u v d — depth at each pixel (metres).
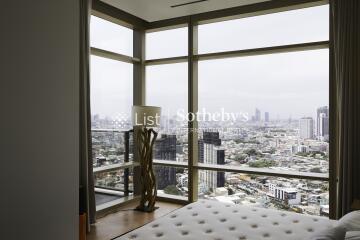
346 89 3.33
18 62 1.16
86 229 3.50
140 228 2.30
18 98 1.16
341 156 3.36
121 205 4.52
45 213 1.25
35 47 1.21
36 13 1.21
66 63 1.33
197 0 4.04
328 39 3.75
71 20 1.35
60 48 1.30
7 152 1.13
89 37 3.71
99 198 4.33
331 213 3.58
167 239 2.08
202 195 4.69
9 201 1.13
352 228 1.97
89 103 3.70
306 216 2.59
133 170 4.96
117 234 3.46
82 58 3.57
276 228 2.28
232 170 4.28
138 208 4.36
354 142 3.33
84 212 3.38
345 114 3.33
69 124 1.34
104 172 4.16
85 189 3.52
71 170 1.35
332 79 3.59
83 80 3.57
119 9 4.39
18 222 1.16
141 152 4.33
